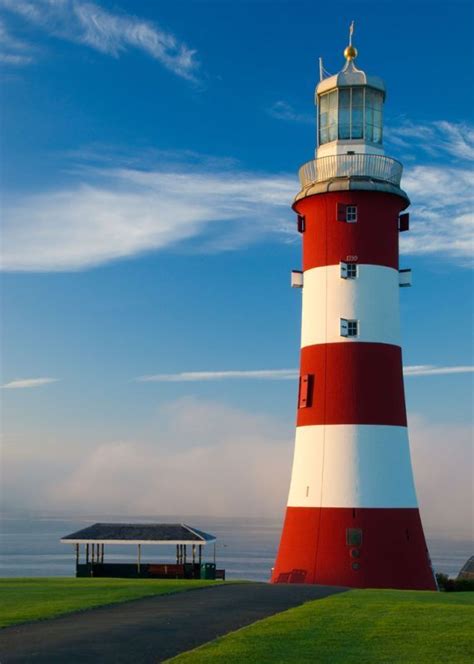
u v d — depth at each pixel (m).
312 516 41.50
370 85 45.16
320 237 44.38
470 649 20.64
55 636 21.53
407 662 19.27
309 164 45.41
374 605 27.50
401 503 41.66
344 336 42.84
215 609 26.58
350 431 41.84
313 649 20.36
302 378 43.78
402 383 43.94
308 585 35.72
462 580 48.44
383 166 44.53
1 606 27.08
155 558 149.75
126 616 25.00
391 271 44.28
